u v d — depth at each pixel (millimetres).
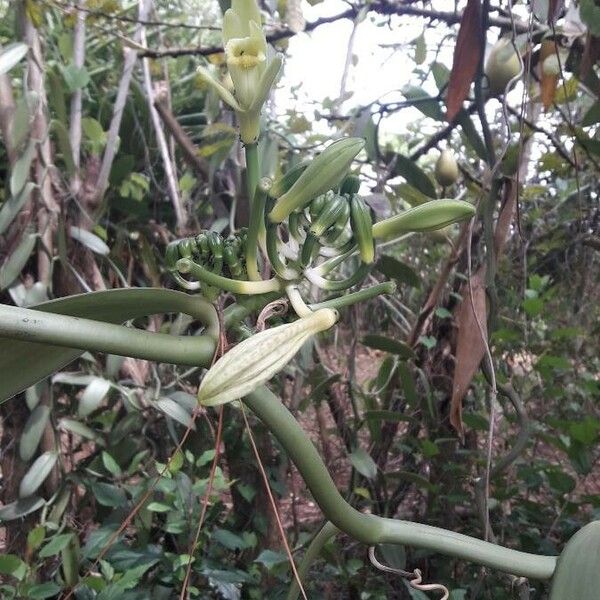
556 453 1003
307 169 217
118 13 746
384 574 750
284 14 693
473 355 542
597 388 782
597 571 240
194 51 702
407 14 621
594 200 889
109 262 780
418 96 653
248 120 236
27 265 679
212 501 654
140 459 701
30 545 600
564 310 965
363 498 805
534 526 780
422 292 910
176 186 790
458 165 702
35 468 634
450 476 774
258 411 227
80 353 264
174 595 634
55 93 685
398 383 794
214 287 236
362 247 232
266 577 702
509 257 897
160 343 219
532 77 660
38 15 666
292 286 238
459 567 734
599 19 526
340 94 765
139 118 862
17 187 638
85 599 567
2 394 259
